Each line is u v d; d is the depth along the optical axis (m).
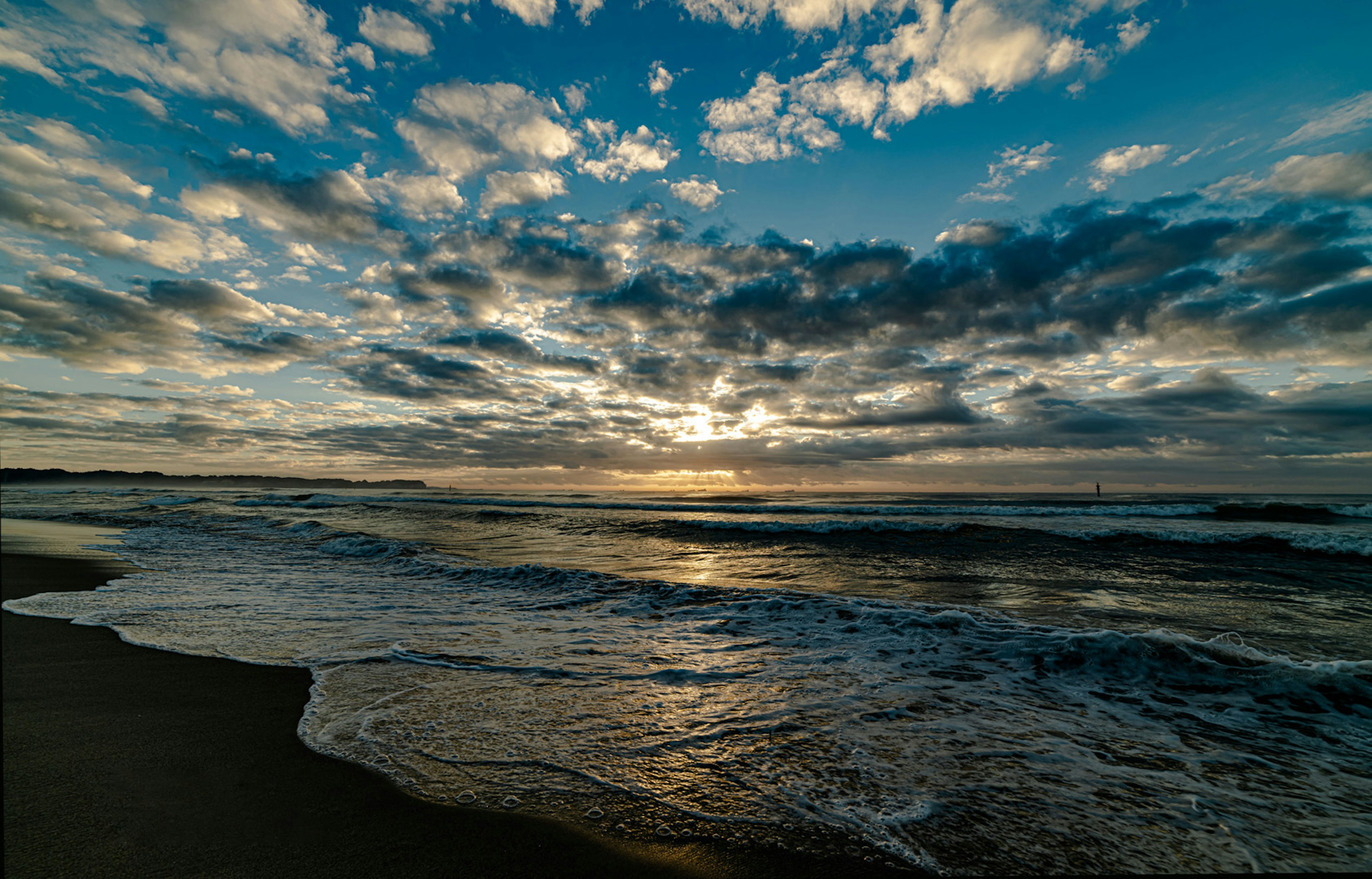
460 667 4.73
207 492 59.88
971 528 14.98
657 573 9.91
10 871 2.00
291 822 2.39
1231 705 3.96
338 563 10.98
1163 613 6.68
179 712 3.64
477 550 13.03
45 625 5.89
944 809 2.63
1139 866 2.22
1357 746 3.35
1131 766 3.09
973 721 3.69
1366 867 2.22
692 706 3.92
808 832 2.42
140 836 2.25
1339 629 5.96
